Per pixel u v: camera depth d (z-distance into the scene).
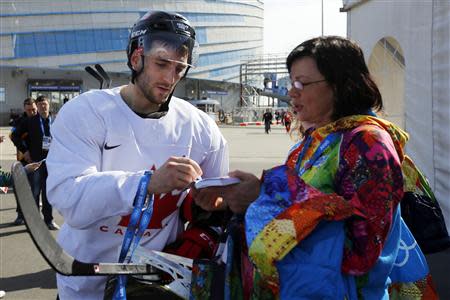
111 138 1.62
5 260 5.07
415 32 5.93
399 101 7.80
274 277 1.30
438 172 5.45
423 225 1.80
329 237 1.31
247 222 1.35
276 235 1.28
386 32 6.89
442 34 5.25
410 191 1.79
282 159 14.56
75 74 51.47
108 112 1.63
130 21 53.50
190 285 1.50
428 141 5.66
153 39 1.59
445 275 4.06
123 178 1.47
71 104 1.64
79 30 50.91
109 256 1.69
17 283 4.46
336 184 1.39
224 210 1.70
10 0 47.31
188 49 1.65
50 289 4.32
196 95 67.12
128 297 1.52
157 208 1.68
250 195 1.53
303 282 1.28
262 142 22.11
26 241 5.75
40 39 49.09
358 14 8.12
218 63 68.50
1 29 47.16
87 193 1.46
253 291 1.40
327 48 1.47
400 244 1.61
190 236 1.71
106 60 52.28
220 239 1.57
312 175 1.42
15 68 48.88
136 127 1.66
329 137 1.44
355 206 1.31
